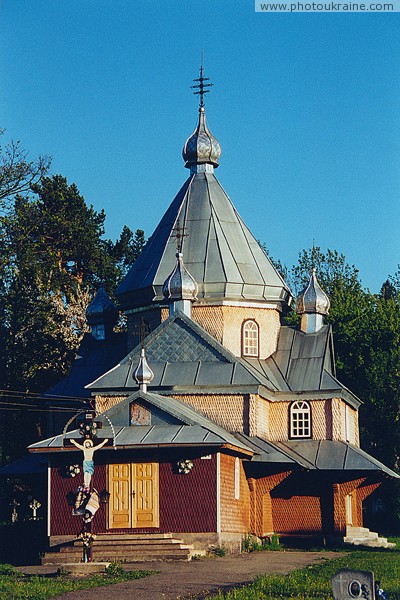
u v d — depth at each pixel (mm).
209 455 49656
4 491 71188
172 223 64125
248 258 62500
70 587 37812
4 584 38344
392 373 77562
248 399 57250
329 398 59750
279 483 56406
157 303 61656
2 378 76750
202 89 67750
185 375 57969
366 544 57469
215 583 38844
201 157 66188
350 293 89188
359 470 57188
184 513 49312
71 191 90250
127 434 50219
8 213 72250
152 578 40281
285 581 37906
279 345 62812
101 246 92750
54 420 65250
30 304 78125
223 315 60844
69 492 50969
